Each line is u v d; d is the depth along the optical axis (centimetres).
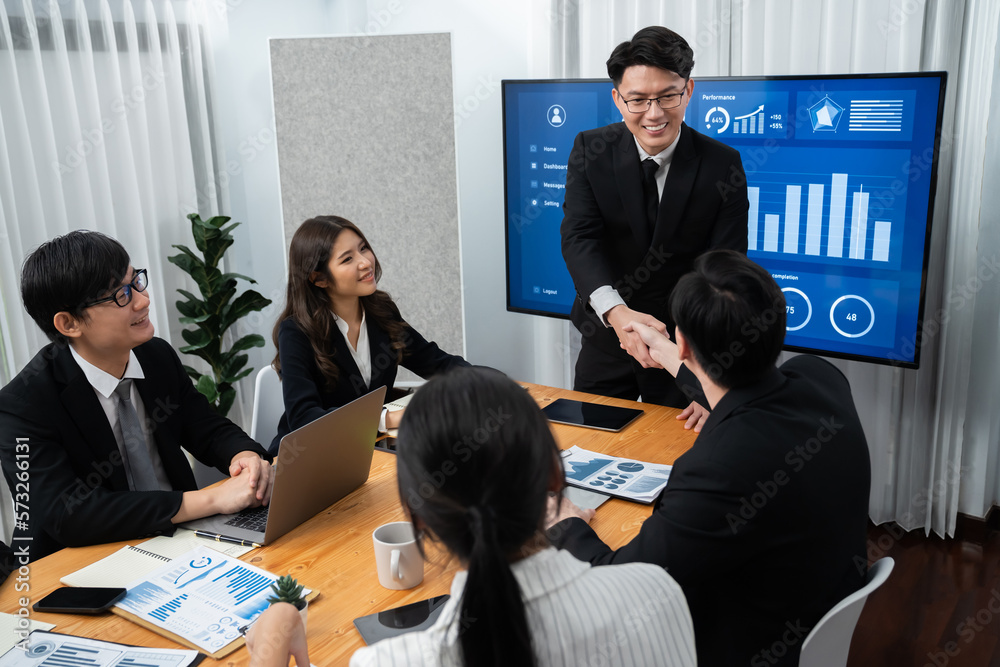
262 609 125
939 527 288
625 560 119
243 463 174
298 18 381
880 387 286
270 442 231
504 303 389
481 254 387
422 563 133
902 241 257
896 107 247
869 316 269
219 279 320
